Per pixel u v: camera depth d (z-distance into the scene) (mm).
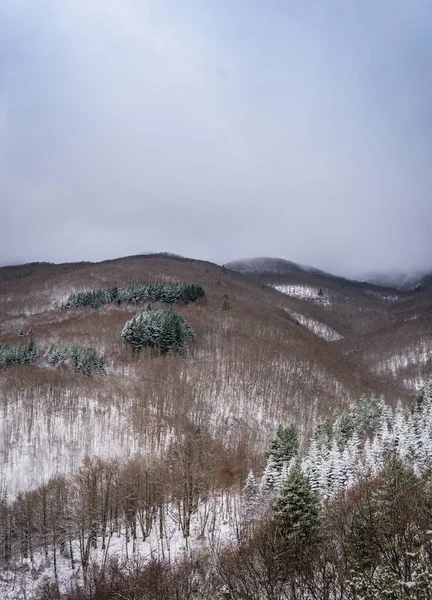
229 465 87688
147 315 176250
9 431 107375
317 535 36625
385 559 15453
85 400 125062
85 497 66188
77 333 194625
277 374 166750
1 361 149375
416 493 27562
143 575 44750
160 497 65688
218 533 62688
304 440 118375
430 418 85938
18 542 68938
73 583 57219
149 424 110625
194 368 159000
